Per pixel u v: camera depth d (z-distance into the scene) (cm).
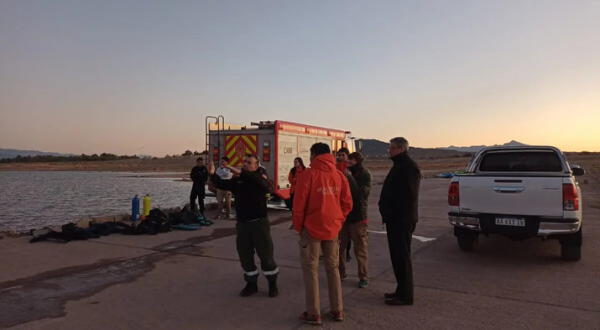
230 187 500
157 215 938
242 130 1274
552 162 782
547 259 696
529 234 642
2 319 427
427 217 1195
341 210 448
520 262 676
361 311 457
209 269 625
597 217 1186
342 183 450
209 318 436
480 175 683
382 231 978
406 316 442
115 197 2717
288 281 570
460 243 747
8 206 2172
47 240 817
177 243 808
